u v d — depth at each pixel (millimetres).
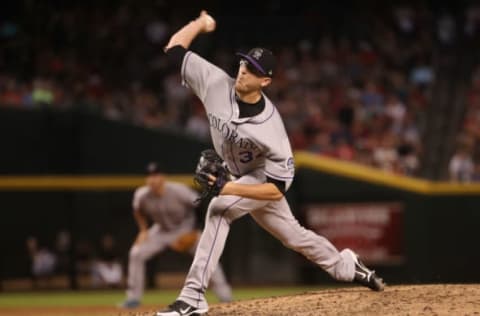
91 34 75938
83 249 57656
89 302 48250
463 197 55250
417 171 64125
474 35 72688
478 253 54906
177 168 61000
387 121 68250
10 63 73062
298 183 57344
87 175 62656
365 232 56344
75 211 58125
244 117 21766
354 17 81562
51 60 73812
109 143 62625
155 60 75312
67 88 72312
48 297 52438
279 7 83500
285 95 71438
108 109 69812
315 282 56375
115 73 74188
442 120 65375
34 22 75312
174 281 56406
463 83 67688
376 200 56156
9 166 62906
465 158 63906
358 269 25234
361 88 72250
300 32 82312
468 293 24609
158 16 79062
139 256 42875
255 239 56594
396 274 55844
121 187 58000
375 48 77125
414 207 55656
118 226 57844
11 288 57406
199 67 22500
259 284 56469
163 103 71438
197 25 23828
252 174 22797
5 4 75500
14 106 63219
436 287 25781
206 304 22781
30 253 57531
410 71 74812
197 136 60875
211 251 22656
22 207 58062
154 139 61625
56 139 63156
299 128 67562
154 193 42281
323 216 56938
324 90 72188
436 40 73438
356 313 22812
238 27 82875
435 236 55375
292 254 56438
